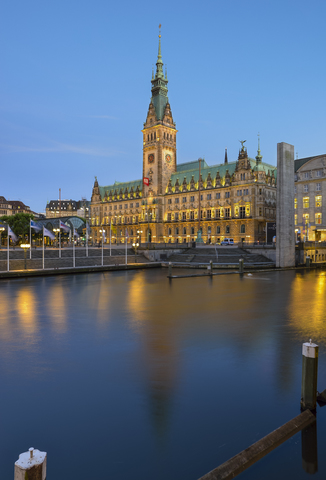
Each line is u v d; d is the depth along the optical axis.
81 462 7.34
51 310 23.53
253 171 112.88
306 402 9.53
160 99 146.12
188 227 133.62
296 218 92.62
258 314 21.97
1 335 17.12
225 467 6.96
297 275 48.94
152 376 11.82
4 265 53.16
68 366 12.84
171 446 7.89
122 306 24.92
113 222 175.88
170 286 36.56
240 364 12.92
